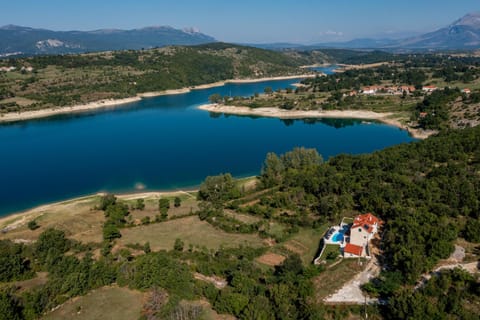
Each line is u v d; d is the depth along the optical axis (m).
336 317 59.75
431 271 69.88
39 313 64.00
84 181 151.88
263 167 145.00
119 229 101.44
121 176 157.00
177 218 108.06
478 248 77.56
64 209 120.69
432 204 95.75
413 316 54.97
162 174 158.62
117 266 75.19
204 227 101.31
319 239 91.06
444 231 78.94
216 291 66.31
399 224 85.69
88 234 98.69
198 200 125.50
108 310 64.88
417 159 133.62
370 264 75.69
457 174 116.12
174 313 61.78
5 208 126.75
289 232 94.88
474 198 95.69
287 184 125.25
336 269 74.50
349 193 112.75
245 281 67.88
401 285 66.69
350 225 94.94
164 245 90.88
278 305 60.50
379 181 117.19
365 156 140.12
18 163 177.50
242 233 96.69
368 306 61.44
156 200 126.31
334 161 143.38
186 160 178.25
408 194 104.62
